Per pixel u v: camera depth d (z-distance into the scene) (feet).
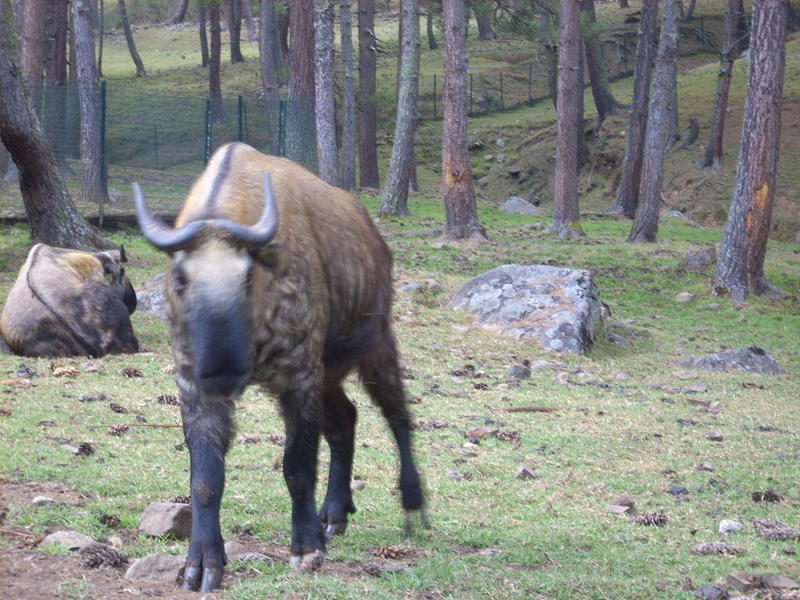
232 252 14.49
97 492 20.70
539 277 51.42
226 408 15.53
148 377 33.04
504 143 153.07
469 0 102.37
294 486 16.65
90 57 76.64
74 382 31.32
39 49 91.09
